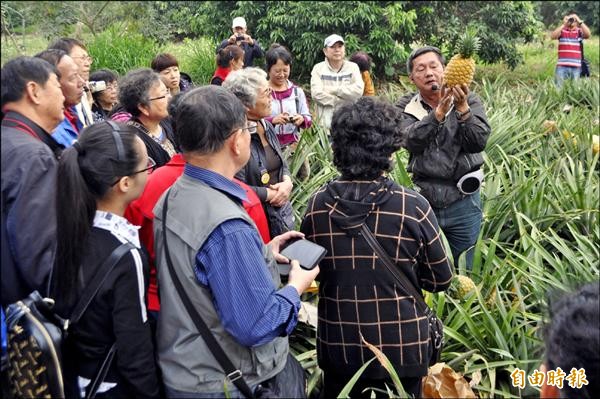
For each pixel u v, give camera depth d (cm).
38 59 246
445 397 253
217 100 204
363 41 1066
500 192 496
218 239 194
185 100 205
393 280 233
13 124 237
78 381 203
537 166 554
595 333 142
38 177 221
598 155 559
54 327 193
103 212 204
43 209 218
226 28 1088
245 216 201
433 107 367
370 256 231
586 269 366
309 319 317
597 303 149
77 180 196
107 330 199
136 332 196
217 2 1098
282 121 486
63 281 196
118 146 201
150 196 247
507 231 453
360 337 237
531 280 343
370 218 230
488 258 370
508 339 310
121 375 200
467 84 323
